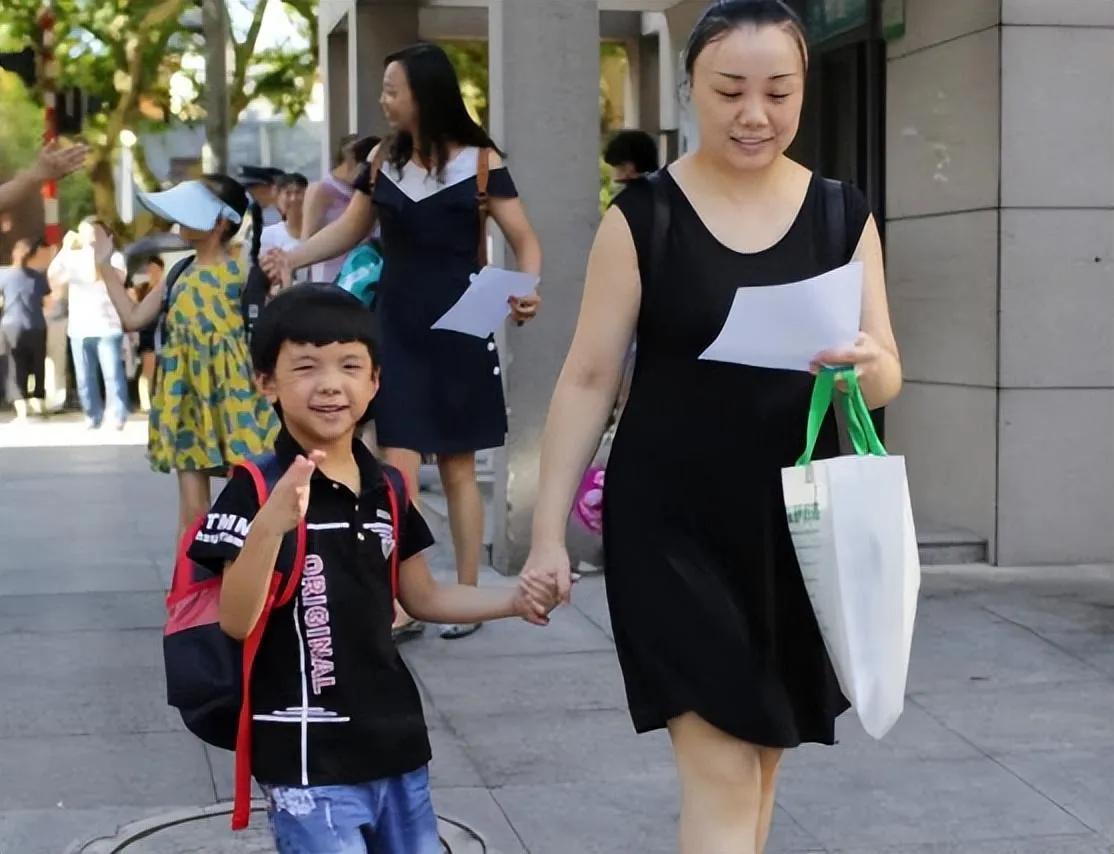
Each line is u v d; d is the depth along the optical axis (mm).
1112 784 5516
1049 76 8586
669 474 3666
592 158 8445
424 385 7008
